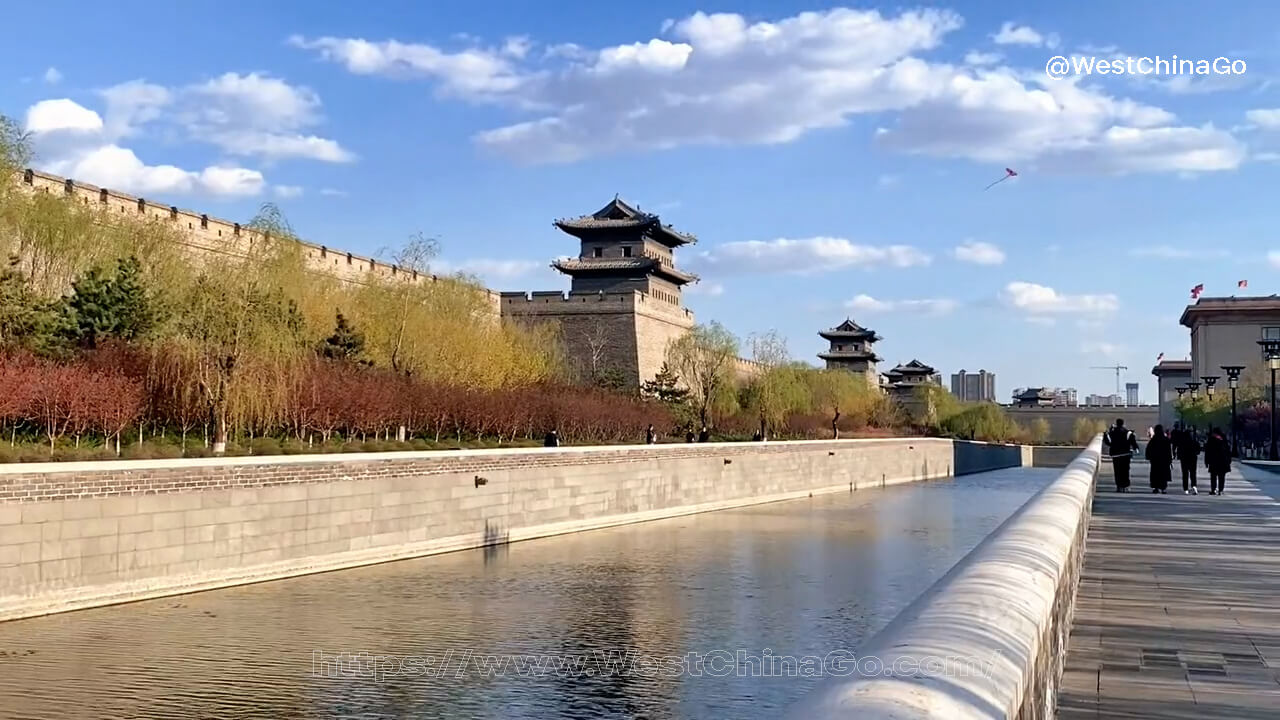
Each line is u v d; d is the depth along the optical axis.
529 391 58.09
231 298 36.28
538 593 27.11
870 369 154.25
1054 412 174.75
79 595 22.98
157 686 17.64
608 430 63.66
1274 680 9.12
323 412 41.19
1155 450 35.06
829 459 71.88
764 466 61.38
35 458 29.41
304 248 50.59
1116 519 24.70
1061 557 7.90
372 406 44.19
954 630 4.30
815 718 2.90
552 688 18.00
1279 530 22.17
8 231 36.84
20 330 34.88
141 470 24.28
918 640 4.05
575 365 82.06
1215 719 7.90
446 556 33.59
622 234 96.94
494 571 30.62
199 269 42.09
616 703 17.16
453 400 50.25
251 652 20.06
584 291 95.75
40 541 22.12
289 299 40.19
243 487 27.02
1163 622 11.80
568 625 23.09
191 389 35.94
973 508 58.19
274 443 38.22
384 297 52.91
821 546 38.69
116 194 46.09
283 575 28.30
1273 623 11.76
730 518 49.97
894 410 126.88
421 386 48.84
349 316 50.22
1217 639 10.88
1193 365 148.75
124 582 24.00
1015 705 3.75
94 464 23.23
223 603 24.52
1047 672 6.57
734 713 16.67
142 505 24.33
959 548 38.53
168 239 43.31
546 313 86.50
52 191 41.56
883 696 3.15
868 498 66.44
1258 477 46.97
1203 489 36.72
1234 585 14.50
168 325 35.94
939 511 56.00
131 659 19.28
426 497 33.69
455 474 35.03
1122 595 13.66
